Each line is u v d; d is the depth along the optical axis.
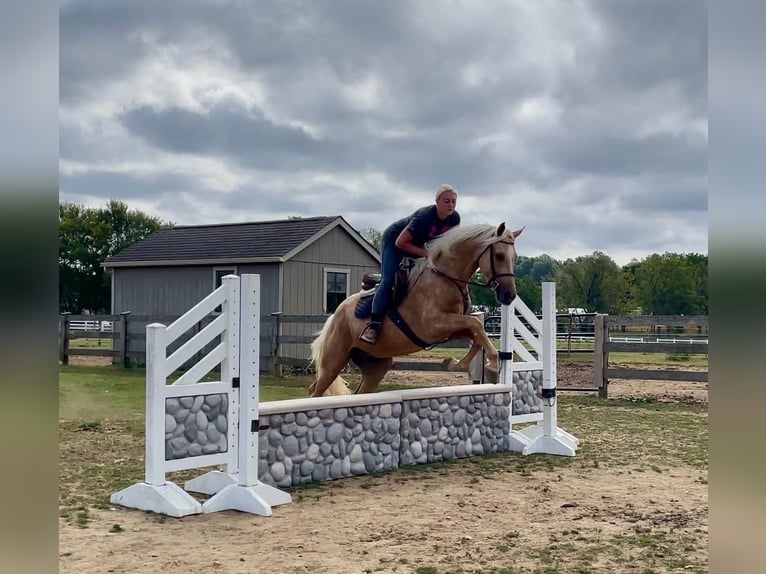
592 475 5.73
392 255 6.29
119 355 15.43
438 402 6.36
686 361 18.05
